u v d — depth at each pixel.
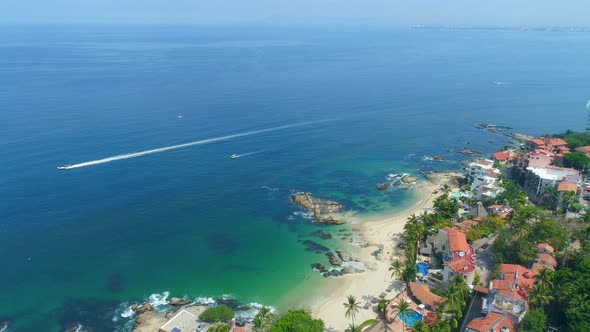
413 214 155.75
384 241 148.75
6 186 179.38
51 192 176.75
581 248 117.69
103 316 113.75
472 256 124.12
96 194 177.50
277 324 99.12
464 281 111.25
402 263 133.25
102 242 146.62
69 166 199.50
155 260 138.38
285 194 184.88
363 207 174.25
